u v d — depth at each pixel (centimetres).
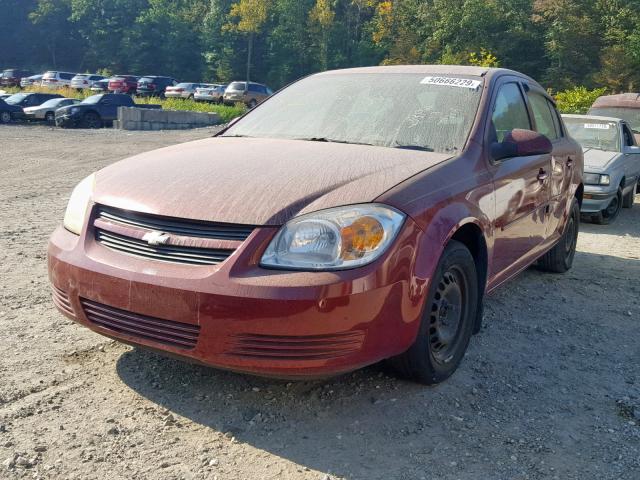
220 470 259
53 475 251
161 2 9462
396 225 285
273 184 300
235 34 8888
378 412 309
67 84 4822
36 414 294
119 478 251
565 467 273
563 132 573
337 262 270
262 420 297
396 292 282
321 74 475
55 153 1612
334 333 267
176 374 339
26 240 640
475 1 7219
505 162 401
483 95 405
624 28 6328
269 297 261
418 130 383
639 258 693
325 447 279
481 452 281
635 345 425
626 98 1345
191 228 283
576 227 610
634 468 275
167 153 366
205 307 267
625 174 955
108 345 374
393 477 259
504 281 425
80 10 9606
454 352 345
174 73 9338
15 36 10244
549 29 6844
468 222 333
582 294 537
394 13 8431
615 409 330
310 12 8694
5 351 361
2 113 2814
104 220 307
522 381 356
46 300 451
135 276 281
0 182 1092
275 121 424
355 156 339
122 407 304
